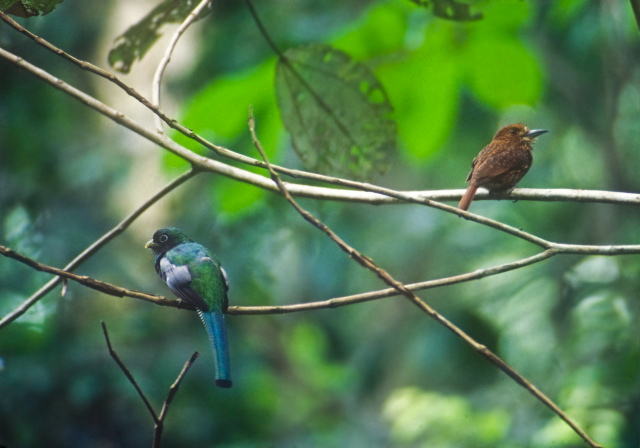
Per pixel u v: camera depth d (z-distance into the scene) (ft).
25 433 38.88
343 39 25.21
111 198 46.14
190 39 46.70
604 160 45.32
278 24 39.42
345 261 56.90
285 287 58.80
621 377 42.68
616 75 40.91
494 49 24.81
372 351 61.87
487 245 54.65
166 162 23.68
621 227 46.62
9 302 40.60
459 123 43.83
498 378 50.80
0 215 44.16
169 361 42.80
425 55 25.02
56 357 40.50
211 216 45.47
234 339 48.55
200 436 42.80
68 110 47.52
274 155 24.79
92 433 40.37
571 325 47.47
